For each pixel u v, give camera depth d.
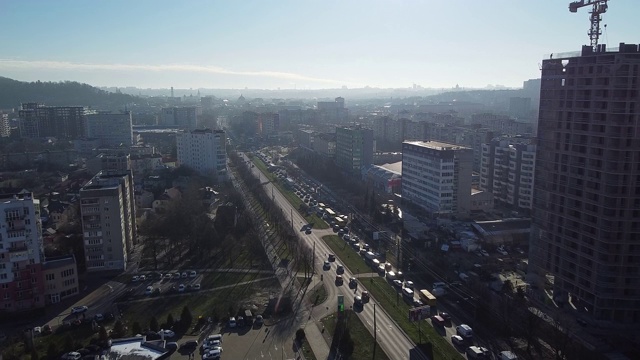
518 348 167.50
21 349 172.88
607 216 178.38
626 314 182.88
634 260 180.12
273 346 174.00
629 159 174.50
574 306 195.25
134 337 158.75
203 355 167.12
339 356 166.00
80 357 168.00
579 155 188.38
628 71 171.00
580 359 159.12
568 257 196.50
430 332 180.25
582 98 185.62
